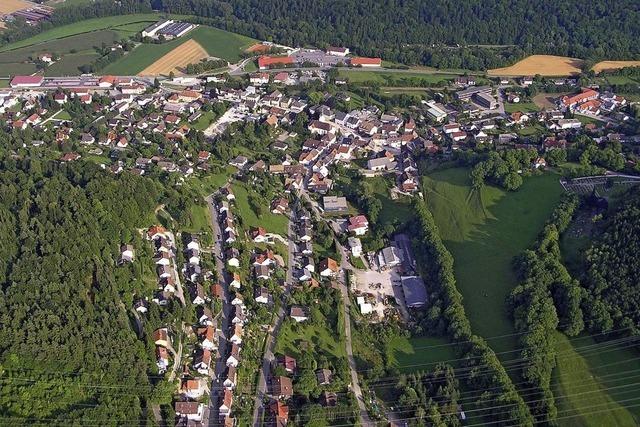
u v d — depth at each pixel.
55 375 183.62
